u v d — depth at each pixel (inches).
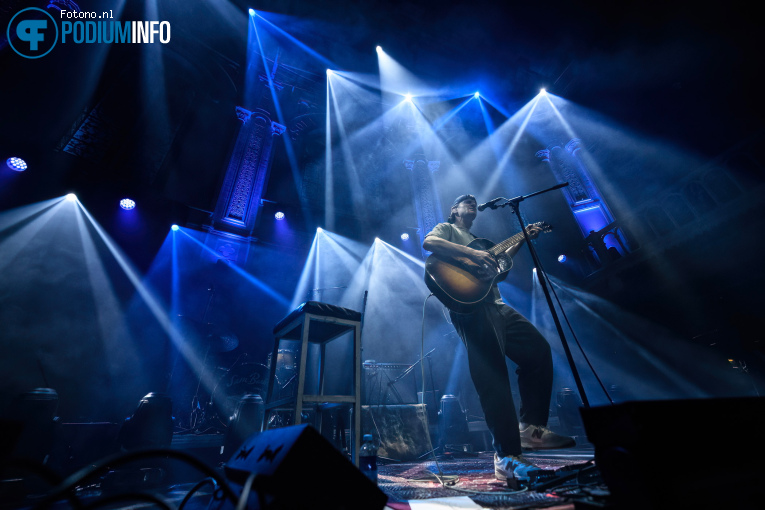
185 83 406.3
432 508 54.4
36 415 104.8
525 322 84.7
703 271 285.1
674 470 32.0
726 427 35.6
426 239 94.2
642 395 322.0
